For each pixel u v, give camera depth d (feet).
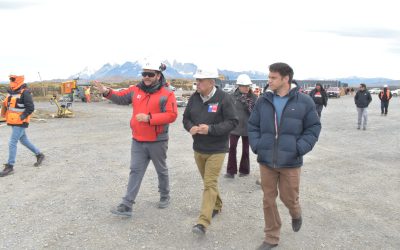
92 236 15.12
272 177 13.85
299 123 13.30
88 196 19.97
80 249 14.03
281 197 14.06
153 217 17.13
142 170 16.98
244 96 23.52
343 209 18.56
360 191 21.54
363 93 49.80
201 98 16.16
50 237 14.99
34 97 117.70
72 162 27.84
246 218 17.24
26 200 19.30
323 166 27.58
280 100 13.53
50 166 26.48
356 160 29.73
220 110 15.72
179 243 14.64
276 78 13.28
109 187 21.61
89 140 38.75
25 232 15.46
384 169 26.81
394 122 60.90
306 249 14.29
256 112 14.11
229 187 21.93
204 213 15.11
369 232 15.90
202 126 15.11
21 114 24.21
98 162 27.94
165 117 16.28
